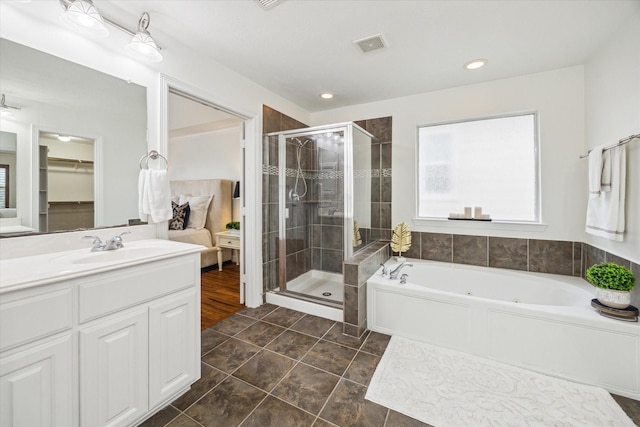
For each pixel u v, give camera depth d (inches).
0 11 48.4
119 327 48.1
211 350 79.0
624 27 68.4
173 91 79.4
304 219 125.4
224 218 177.3
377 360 74.1
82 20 52.5
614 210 69.2
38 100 53.4
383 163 125.6
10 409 36.9
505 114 102.8
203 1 62.1
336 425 53.0
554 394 61.1
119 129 65.6
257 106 107.1
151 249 62.8
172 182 193.3
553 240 97.3
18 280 36.9
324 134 112.1
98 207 62.6
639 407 57.6
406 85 108.3
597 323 63.4
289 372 69.1
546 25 69.8
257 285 110.5
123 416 49.1
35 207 53.7
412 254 120.9
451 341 79.2
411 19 68.1
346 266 88.0
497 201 107.4
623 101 69.1
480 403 58.3
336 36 75.7
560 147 94.9
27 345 38.1
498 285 100.0
